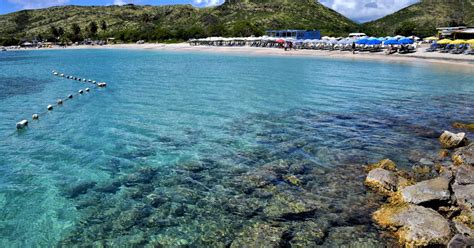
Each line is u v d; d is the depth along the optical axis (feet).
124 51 306.96
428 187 32.40
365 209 32.63
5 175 40.75
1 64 189.16
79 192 36.76
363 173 40.50
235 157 45.83
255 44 309.01
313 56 211.61
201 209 33.27
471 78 113.91
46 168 42.80
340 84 105.29
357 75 125.59
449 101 79.92
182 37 406.21
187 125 60.59
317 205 33.55
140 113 69.82
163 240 28.78
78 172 41.60
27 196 35.88
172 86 103.71
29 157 46.34
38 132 57.67
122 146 50.24
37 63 193.67
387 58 186.09
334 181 38.52
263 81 112.27
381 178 36.70
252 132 56.29
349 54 215.72
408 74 126.41
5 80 121.90
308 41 265.13
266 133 55.77
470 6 556.10
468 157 42.75
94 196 35.91
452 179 36.42
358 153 47.09
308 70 141.79
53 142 52.42
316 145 50.14
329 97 85.20
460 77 116.67
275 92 92.02
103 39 443.73
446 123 61.57
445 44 203.92
